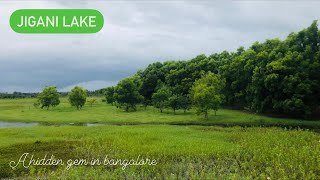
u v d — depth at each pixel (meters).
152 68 133.50
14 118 84.38
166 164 29.62
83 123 74.06
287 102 74.44
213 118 77.94
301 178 25.61
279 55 81.88
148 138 42.91
